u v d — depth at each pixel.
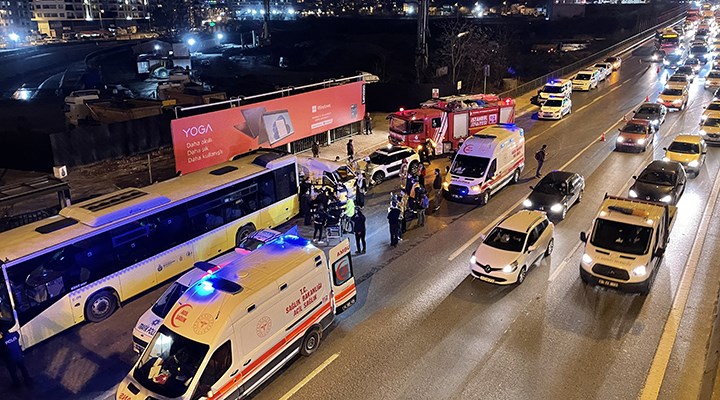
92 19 179.75
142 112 35.19
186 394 9.38
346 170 22.08
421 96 41.19
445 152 29.08
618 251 14.34
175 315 10.28
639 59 61.97
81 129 25.30
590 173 24.95
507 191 23.38
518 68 63.22
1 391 11.41
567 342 12.27
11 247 12.57
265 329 10.67
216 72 73.75
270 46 100.06
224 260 13.80
